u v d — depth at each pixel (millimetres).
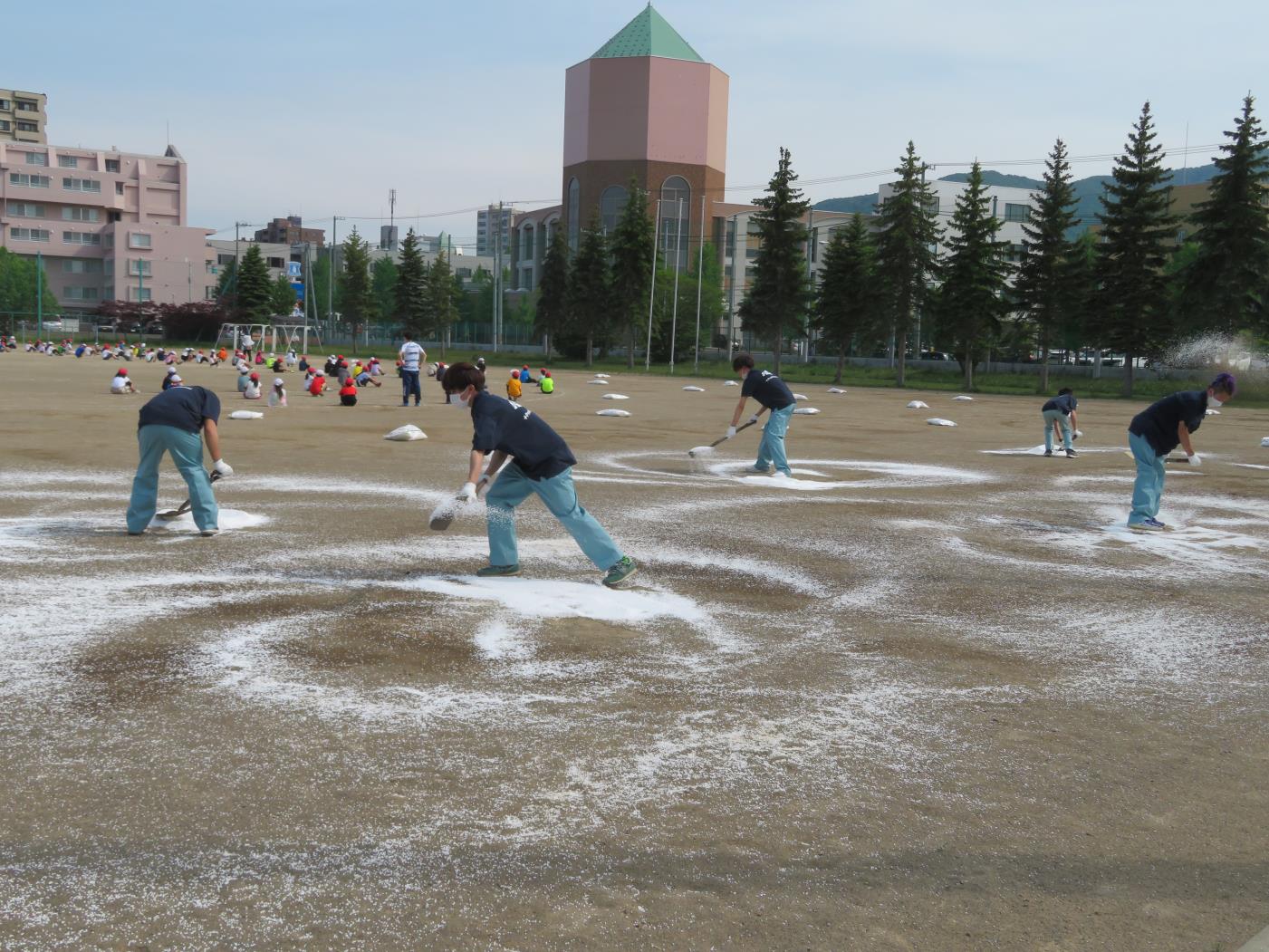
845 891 3266
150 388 32344
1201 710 5156
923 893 3264
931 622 6863
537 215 156375
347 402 27500
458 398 7281
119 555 8227
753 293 67938
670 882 3297
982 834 3688
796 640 6305
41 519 9773
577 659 5750
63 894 3139
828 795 3996
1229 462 18422
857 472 15680
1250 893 3309
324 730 4551
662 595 7395
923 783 4145
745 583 7898
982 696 5301
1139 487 10914
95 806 3736
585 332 83188
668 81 126875
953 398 46250
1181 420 10719
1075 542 10125
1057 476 15758
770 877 3346
